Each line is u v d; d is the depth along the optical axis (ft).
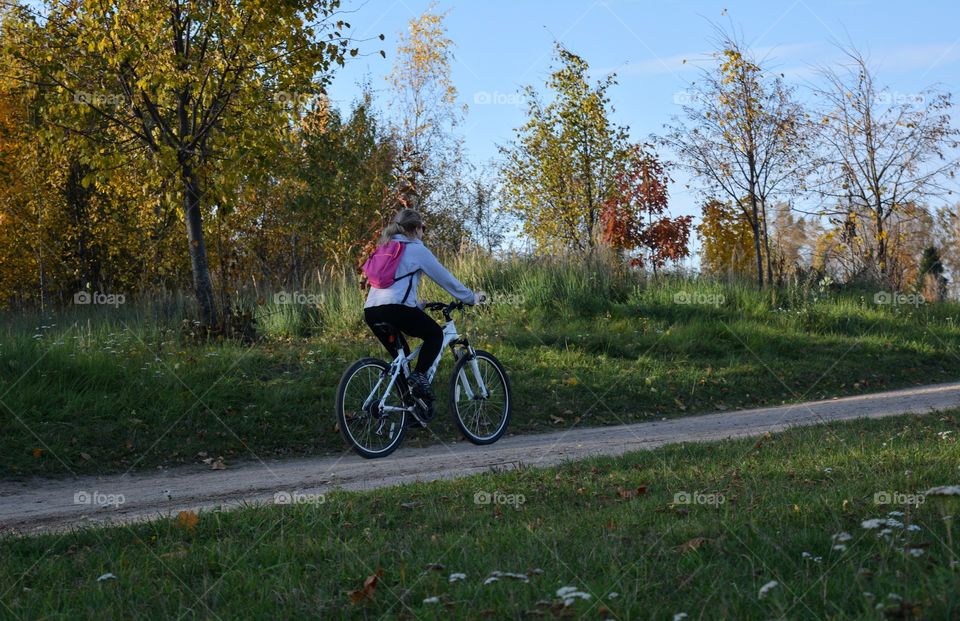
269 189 73.31
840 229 78.33
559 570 11.94
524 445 29.43
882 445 22.50
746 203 73.46
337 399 24.26
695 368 44.34
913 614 9.04
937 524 12.83
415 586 11.57
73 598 12.07
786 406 39.70
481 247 60.34
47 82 45.24
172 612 11.28
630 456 23.34
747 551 12.33
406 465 25.31
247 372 36.83
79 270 80.38
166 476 25.98
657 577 11.39
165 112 47.26
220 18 42.96
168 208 47.39
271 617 10.79
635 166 66.03
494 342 45.70
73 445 27.84
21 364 32.40
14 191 79.15
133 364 35.42
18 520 20.02
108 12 43.11
